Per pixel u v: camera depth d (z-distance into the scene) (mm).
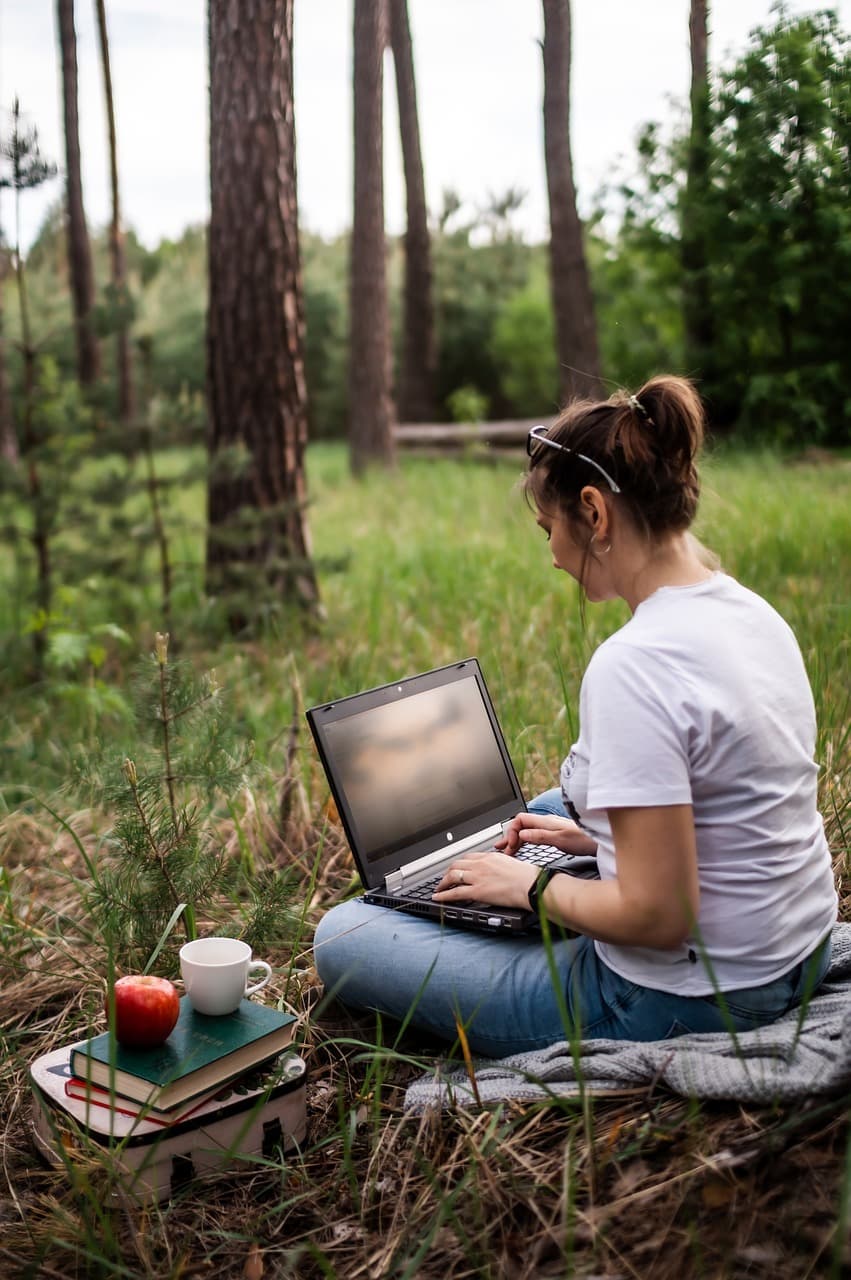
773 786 1897
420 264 16703
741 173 6867
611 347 12062
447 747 2764
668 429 1927
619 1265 1641
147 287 6148
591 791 1819
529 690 4207
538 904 2143
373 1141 2090
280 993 2635
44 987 2799
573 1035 2037
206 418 5941
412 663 4859
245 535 5723
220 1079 2049
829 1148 1704
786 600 4934
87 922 3115
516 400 21938
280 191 5750
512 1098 2029
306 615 5855
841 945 2238
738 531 6188
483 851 2715
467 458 14016
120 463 10008
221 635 5824
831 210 6535
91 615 6137
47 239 12836
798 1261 1557
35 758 4543
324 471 14219
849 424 8008
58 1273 1854
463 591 6043
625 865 1827
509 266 24484
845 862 2877
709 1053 1886
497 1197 1827
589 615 5059
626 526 1956
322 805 3533
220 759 2832
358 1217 1934
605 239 12102
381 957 2348
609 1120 1920
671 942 1862
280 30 5609
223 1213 1988
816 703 3508
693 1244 1622
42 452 5699
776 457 8219
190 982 2158
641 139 9125
